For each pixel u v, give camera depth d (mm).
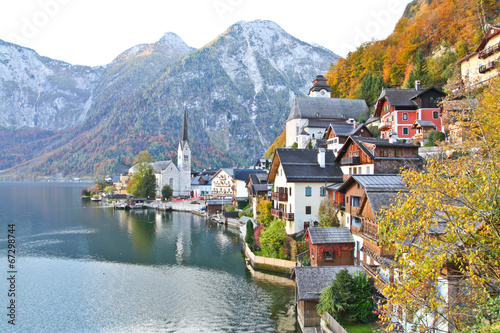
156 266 52219
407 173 16125
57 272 49750
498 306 13430
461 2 88438
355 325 26984
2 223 91188
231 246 64562
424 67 87562
